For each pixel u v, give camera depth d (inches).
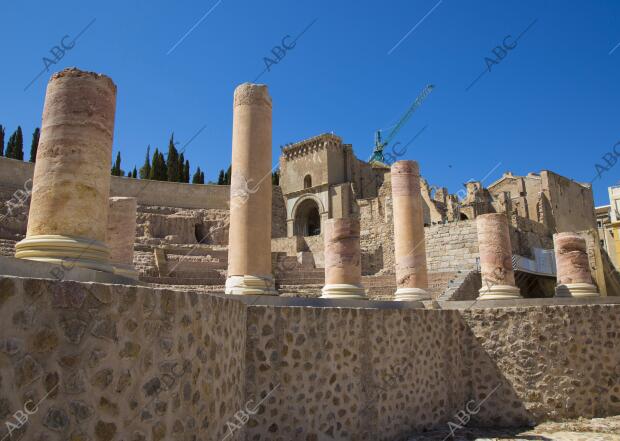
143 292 200.5
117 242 568.1
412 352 475.2
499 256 636.1
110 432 179.5
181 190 1877.5
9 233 1318.9
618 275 1421.0
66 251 281.3
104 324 181.5
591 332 560.4
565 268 695.7
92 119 307.6
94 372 176.1
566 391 534.9
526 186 2129.7
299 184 2316.7
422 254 658.8
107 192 314.7
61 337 167.0
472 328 564.4
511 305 575.5
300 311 369.7
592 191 2397.9
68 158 296.4
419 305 584.4
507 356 547.5
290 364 354.9
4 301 151.3
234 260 474.0
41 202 291.1
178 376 218.2
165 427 206.8
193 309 235.9
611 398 549.0
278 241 1673.2
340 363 392.2
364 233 1717.5
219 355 269.0
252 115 502.3
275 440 337.1
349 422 389.4
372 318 432.5
